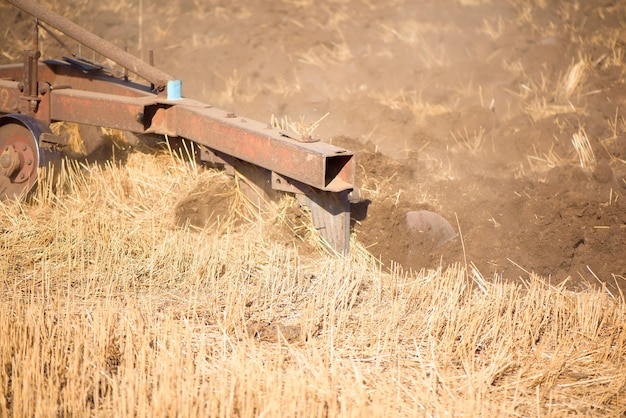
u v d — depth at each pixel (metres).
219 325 21.23
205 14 56.75
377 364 19.92
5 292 22.98
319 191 25.95
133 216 28.05
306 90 44.00
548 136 37.16
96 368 18.80
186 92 43.72
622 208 29.33
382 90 44.78
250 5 59.31
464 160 35.03
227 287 23.80
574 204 28.06
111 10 56.25
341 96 43.56
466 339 20.95
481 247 26.75
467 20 56.91
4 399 17.34
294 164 24.50
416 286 24.12
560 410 18.52
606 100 42.47
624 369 20.47
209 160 27.97
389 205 27.41
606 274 25.95
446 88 45.00
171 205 28.28
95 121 28.80
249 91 44.16
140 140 31.45
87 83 32.44
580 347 21.44
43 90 29.53
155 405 16.94
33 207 28.36
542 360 20.81
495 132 38.28
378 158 31.61
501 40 52.12
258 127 26.14
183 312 22.28
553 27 54.03
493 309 22.81
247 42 51.53
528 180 31.38
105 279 23.97
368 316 22.52
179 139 30.11
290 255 25.70
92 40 29.12
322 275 24.31
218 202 27.89
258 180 27.61
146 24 54.28
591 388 19.62
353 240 26.58
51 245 25.70
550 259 26.19
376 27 55.09
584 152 35.28
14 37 49.22
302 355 20.03
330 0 60.81
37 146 28.33
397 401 18.31
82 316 21.31
